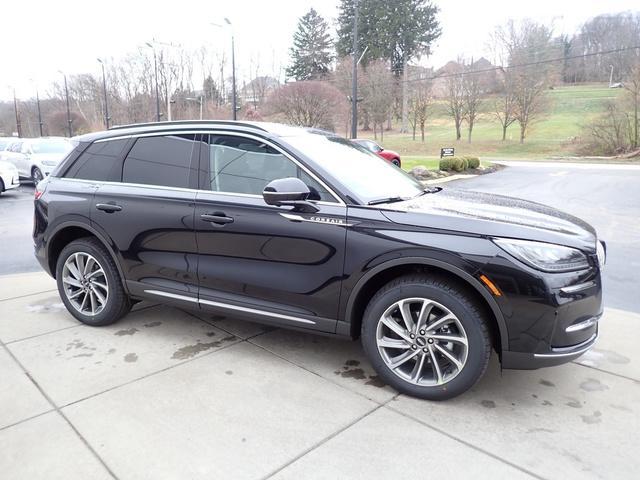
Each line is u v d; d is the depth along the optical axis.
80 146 4.09
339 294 3.01
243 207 3.24
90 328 3.95
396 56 58.03
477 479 2.24
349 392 2.99
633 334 3.87
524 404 2.87
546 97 41.12
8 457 2.37
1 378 3.12
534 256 2.61
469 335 2.72
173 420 2.68
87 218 3.82
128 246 3.68
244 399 2.89
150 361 3.37
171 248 3.54
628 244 7.41
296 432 2.58
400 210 2.91
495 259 2.61
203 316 4.22
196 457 2.38
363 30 57.91
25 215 10.30
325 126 34.75
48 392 2.96
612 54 59.53
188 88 59.31
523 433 2.58
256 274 3.24
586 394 2.98
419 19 58.19
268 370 3.26
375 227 2.88
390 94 47.59
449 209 3.00
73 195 3.92
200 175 3.47
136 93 59.22
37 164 15.07
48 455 2.38
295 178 2.99
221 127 3.49
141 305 4.48
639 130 32.19
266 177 3.26
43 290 4.95
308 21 61.72
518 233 2.68
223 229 3.29
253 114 38.22
